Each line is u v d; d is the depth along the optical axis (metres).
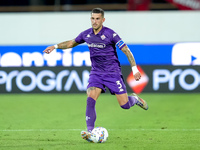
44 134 26.86
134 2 55.38
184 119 34.06
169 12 52.22
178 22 52.19
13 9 56.88
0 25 53.06
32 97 49.69
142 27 52.47
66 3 59.84
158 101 45.50
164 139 24.84
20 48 52.00
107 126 30.58
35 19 52.97
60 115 36.72
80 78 51.59
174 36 52.31
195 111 38.69
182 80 50.88
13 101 46.44
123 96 23.70
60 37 52.91
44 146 22.39
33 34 53.03
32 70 52.00
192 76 50.75
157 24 52.34
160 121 33.00
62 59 51.66
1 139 24.89
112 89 23.50
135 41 52.56
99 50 23.30
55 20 52.91
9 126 30.62
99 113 37.78
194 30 52.09
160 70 51.12
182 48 50.66
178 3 55.22
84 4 60.84
